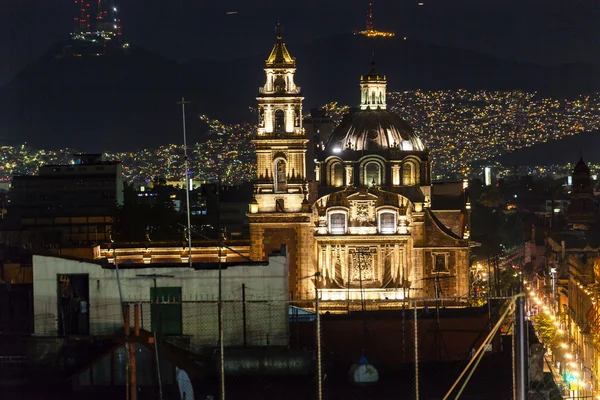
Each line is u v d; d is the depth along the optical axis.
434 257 190.12
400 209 189.00
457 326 120.75
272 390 97.00
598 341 163.75
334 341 121.69
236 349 104.38
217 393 96.06
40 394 93.69
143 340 92.38
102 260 115.69
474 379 103.12
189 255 161.75
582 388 162.50
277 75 188.88
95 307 109.50
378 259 188.88
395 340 121.31
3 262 169.75
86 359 98.12
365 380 100.31
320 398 89.25
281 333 110.19
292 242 187.00
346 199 188.88
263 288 110.50
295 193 186.75
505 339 123.75
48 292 109.62
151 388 96.50
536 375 102.50
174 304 109.31
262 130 188.00
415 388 93.00
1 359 98.56
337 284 187.38
